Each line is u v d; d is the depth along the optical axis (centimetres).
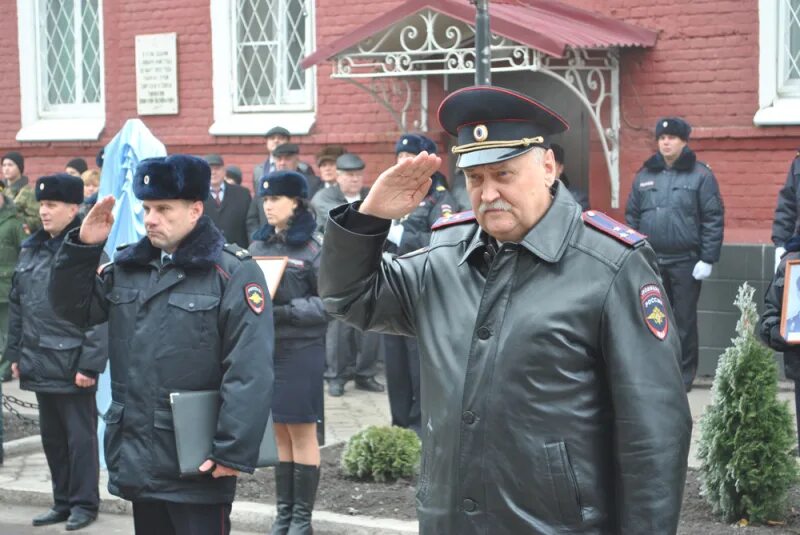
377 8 1183
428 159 331
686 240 968
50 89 1430
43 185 688
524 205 329
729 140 1029
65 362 678
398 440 728
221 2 1275
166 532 503
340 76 1080
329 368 1041
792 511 627
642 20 1055
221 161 1140
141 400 483
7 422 941
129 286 495
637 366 322
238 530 681
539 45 965
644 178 988
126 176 788
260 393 480
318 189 1120
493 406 328
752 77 1018
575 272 329
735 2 1019
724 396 617
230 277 489
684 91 1044
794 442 616
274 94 1266
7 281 1132
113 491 488
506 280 334
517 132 327
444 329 341
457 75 1141
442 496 337
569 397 324
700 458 632
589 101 1073
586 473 324
